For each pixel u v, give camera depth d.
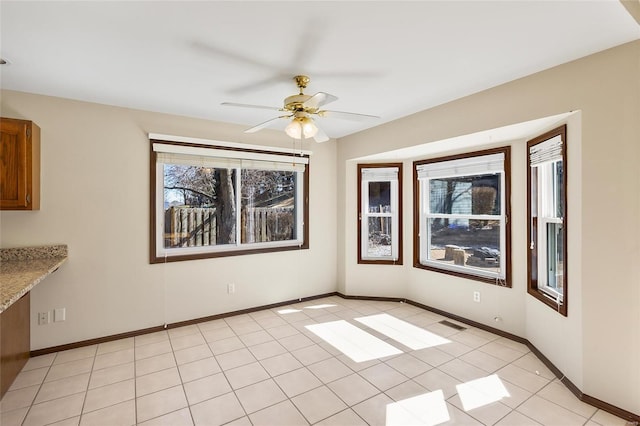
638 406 1.97
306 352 2.94
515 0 1.58
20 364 2.58
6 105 2.75
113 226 3.20
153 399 2.23
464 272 3.69
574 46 2.05
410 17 1.72
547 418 2.03
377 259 4.54
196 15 1.70
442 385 2.40
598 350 2.13
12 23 1.76
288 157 4.28
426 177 4.08
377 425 1.96
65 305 2.98
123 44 2.00
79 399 2.23
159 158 3.42
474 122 2.88
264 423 1.99
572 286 2.32
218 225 3.93
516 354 2.89
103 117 3.14
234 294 3.92
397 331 3.42
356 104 3.17
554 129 2.54
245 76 2.49
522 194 3.12
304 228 4.49
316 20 1.75
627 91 2.00
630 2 1.62
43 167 2.88
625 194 2.01
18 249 2.76
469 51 2.11
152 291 3.41
